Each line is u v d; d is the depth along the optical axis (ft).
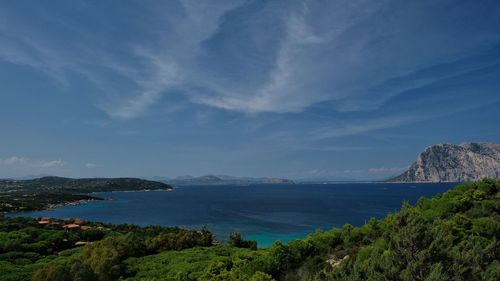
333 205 636.07
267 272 141.08
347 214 492.95
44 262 211.00
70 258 213.87
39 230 297.53
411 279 68.08
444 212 171.22
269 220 454.40
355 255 124.06
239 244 259.80
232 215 524.11
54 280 161.07
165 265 198.08
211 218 496.23
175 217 522.06
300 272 138.10
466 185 197.57
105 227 358.84
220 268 150.20
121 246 231.09
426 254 70.28
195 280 148.97
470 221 139.54
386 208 562.25
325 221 431.02
